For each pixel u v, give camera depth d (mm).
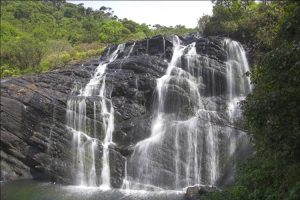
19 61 42719
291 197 8633
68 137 25969
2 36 57031
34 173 26734
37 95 27562
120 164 24188
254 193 10938
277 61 8891
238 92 26281
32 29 65188
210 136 23891
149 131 24984
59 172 25344
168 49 28469
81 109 26062
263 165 11031
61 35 60625
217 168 23125
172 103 25719
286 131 8555
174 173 23500
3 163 26906
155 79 26578
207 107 25500
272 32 26156
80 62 33688
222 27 30391
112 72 28031
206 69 26328
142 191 22469
